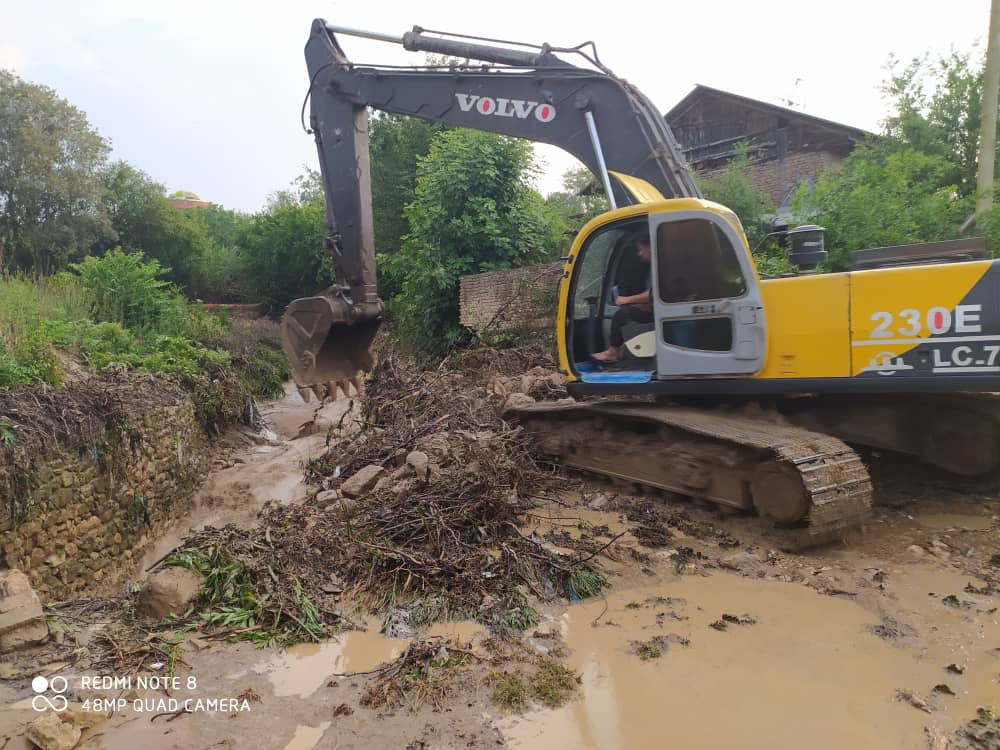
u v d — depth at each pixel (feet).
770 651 12.14
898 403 18.70
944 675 11.25
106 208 103.76
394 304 61.82
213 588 14.62
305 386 21.93
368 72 23.56
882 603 13.64
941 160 44.14
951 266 15.61
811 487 15.17
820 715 10.32
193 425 35.47
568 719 10.41
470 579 14.80
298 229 109.81
